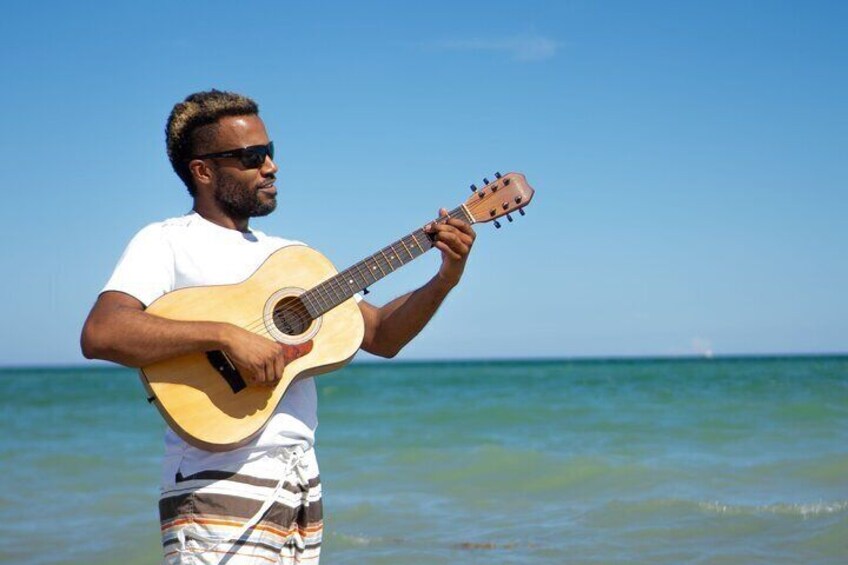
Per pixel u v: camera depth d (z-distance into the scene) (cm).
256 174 309
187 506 286
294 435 296
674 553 561
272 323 298
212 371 288
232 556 282
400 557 577
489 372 6700
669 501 698
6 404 2627
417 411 1742
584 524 651
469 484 846
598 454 1012
